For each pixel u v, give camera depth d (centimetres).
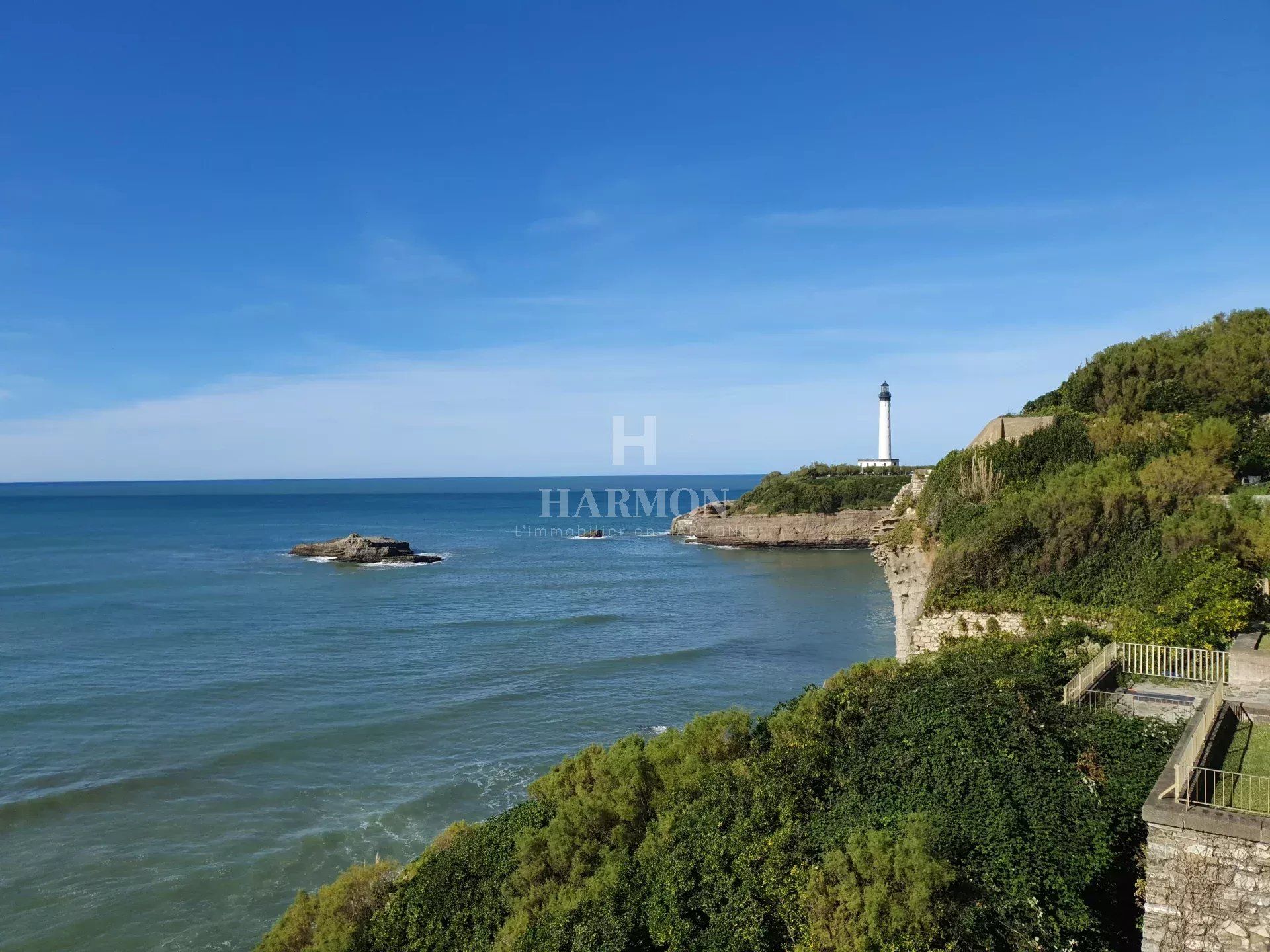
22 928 1753
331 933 1391
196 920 1791
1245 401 2970
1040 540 2141
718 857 1145
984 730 1205
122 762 2627
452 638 4562
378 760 2680
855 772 1221
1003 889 939
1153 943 850
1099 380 3288
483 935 1280
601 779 1515
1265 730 1116
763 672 3788
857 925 916
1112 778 1088
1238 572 1733
